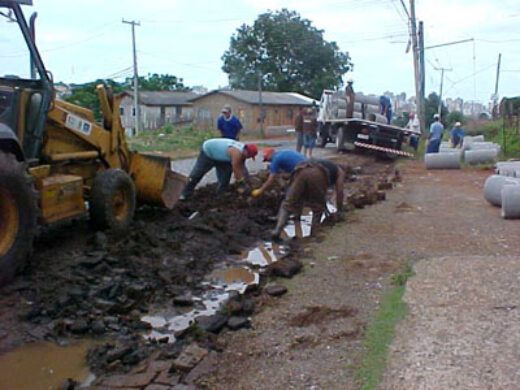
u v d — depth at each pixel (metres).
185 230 8.57
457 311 5.16
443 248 7.68
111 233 7.88
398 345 4.56
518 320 4.90
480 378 3.94
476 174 16.47
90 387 4.31
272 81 60.00
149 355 4.82
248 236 8.75
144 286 6.18
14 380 4.43
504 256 7.08
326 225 9.20
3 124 6.27
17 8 6.84
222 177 11.29
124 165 9.09
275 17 60.84
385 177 15.84
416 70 30.72
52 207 6.94
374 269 6.79
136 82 43.62
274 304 5.82
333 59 60.91
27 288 6.01
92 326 5.27
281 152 9.30
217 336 5.11
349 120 21.75
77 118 7.98
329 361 4.52
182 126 51.78
